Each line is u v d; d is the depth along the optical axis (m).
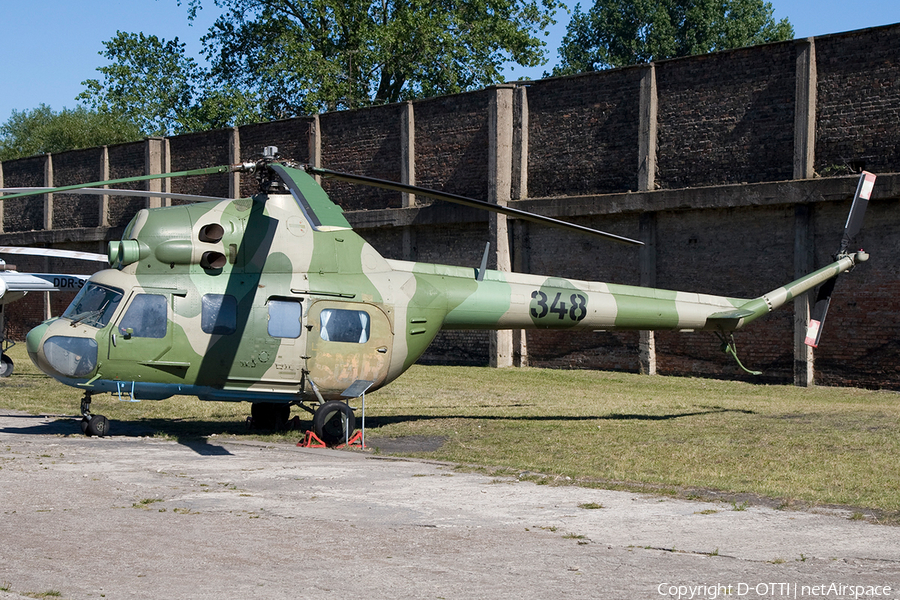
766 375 22.72
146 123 54.72
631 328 15.77
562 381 23.56
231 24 50.53
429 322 13.94
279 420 14.07
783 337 22.45
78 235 39.75
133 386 12.58
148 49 54.22
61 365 12.36
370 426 14.95
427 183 28.80
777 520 7.89
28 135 68.31
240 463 10.92
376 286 13.53
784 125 22.12
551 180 26.39
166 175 11.45
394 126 29.52
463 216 27.66
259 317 12.73
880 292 21.03
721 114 23.16
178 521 7.74
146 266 12.63
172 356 12.46
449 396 20.06
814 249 21.80
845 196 20.83
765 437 13.63
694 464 11.16
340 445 12.76
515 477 10.02
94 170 39.62
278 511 8.18
